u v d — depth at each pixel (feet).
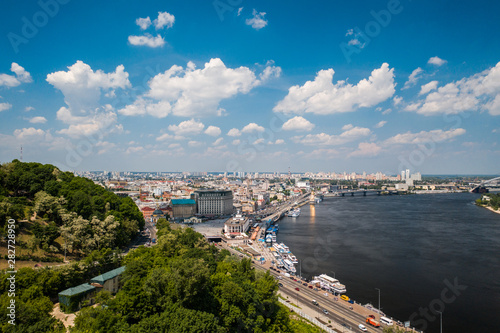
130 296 383.24
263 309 443.32
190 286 372.17
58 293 453.99
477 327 517.55
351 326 502.38
